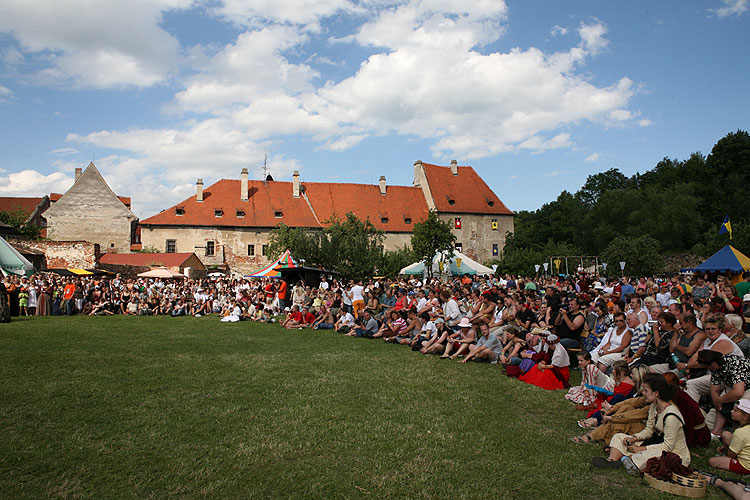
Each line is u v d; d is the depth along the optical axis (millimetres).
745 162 75875
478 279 28703
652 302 11898
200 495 4840
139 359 11531
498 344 11930
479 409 7871
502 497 4953
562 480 5391
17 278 24641
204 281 30234
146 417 7109
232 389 8773
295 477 5273
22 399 7855
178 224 59969
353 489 5031
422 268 35844
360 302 21172
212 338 15742
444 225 45406
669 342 9039
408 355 12789
